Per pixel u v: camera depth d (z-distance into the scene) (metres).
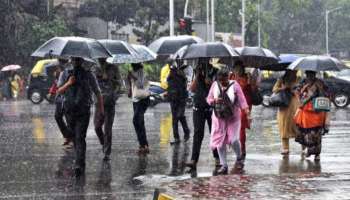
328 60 18.36
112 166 17.08
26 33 65.31
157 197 11.99
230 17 87.44
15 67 56.81
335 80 41.00
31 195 13.27
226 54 17.05
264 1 123.06
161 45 22.08
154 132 25.95
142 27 76.75
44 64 47.75
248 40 91.31
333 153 19.55
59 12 74.69
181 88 22.28
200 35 82.69
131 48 19.64
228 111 15.84
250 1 89.62
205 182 13.24
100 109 16.20
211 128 17.14
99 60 18.16
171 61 22.38
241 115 17.98
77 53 15.75
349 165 17.09
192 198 11.35
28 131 26.28
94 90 15.94
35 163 17.59
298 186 12.81
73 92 15.74
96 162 17.77
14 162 17.77
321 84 18.16
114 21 76.62
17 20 64.19
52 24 68.44
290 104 18.83
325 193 12.02
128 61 19.47
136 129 19.58
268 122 30.28
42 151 20.05
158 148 20.84
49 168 16.73
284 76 18.94
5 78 56.78
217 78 16.08
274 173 15.55
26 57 65.38
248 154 19.38
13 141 22.73
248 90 18.48
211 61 21.48
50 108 42.16
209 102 16.11
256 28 90.69
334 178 13.96
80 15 77.75
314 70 18.05
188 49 17.36
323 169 16.38
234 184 13.02
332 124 28.78
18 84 57.19
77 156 15.72
